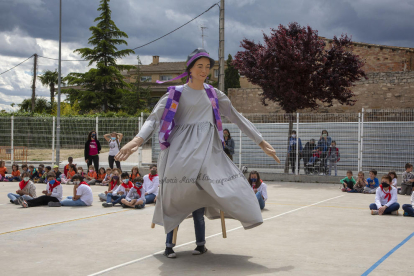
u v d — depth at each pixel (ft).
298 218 27.12
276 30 58.54
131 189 33.01
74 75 147.84
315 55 58.13
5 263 16.31
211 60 17.07
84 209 32.09
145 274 14.85
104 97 142.00
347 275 14.49
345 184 43.29
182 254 17.90
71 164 52.70
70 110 141.49
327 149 50.96
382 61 91.45
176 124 17.17
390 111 49.14
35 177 53.93
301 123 52.85
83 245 19.58
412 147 47.93
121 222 26.09
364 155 50.06
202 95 17.19
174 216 16.78
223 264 16.19
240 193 16.30
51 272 15.08
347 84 58.18
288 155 52.47
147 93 144.97
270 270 15.24
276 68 56.08
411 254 17.53
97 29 144.15
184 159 15.98
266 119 53.78
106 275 14.74
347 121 51.16
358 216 27.94
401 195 42.06
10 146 64.44
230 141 47.67
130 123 58.23
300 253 17.81
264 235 21.74
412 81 75.92
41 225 24.98
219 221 25.94
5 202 36.11
